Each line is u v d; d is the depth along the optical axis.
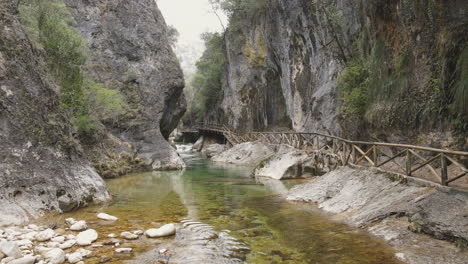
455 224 4.72
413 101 9.20
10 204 6.50
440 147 8.20
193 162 23.81
